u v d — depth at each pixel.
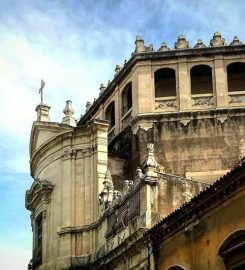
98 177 43.81
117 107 49.41
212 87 46.19
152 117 45.41
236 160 43.75
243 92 45.31
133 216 35.97
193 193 35.88
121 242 36.41
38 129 48.84
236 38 46.66
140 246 34.06
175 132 44.97
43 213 46.47
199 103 45.38
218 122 44.78
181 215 29.81
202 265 28.12
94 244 42.34
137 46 47.31
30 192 49.16
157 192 34.94
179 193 35.44
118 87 49.75
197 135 44.72
